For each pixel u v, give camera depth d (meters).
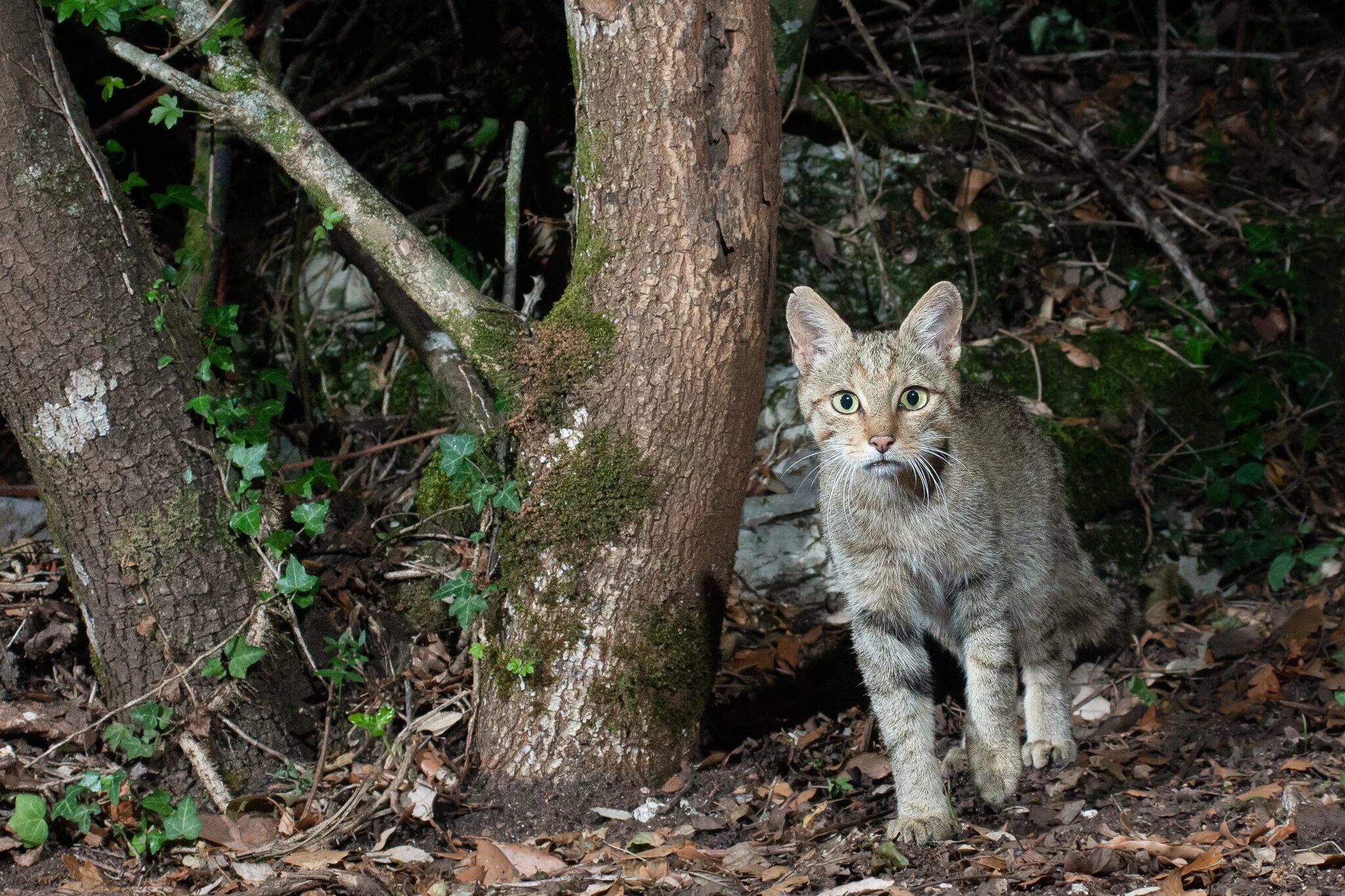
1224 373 7.50
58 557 6.03
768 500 7.20
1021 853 4.39
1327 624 6.28
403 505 6.78
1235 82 9.10
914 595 5.20
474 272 7.89
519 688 5.08
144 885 4.59
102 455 4.93
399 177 8.34
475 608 5.05
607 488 4.85
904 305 7.88
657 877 4.42
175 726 5.05
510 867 4.54
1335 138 8.80
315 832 4.78
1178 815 4.66
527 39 8.17
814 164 8.27
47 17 6.27
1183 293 8.01
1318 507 7.16
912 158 8.34
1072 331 7.81
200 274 6.72
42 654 5.47
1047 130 8.69
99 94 7.76
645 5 4.38
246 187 8.23
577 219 4.91
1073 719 6.02
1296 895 3.88
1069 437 7.19
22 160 4.73
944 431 5.10
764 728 5.88
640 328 4.70
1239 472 7.12
